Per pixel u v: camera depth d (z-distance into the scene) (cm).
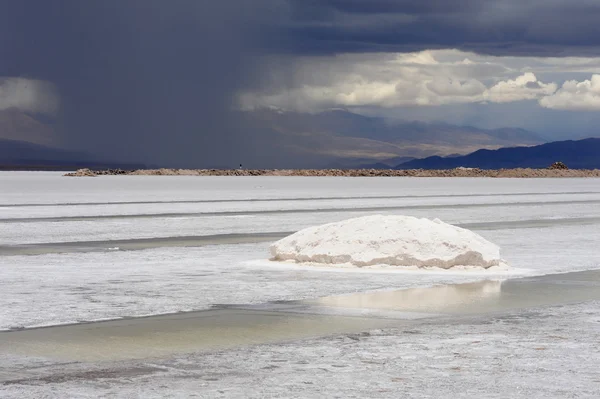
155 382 1059
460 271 2278
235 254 2812
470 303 1720
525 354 1224
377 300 1759
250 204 6247
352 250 2395
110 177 17862
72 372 1116
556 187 11744
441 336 1364
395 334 1381
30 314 1578
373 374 1101
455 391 1012
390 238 2381
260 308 1655
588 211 5616
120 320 1518
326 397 985
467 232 2453
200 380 1070
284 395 995
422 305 1694
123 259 2658
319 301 1745
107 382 1059
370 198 7450
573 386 1036
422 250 2341
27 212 5191
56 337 1359
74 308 1650
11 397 988
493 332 1398
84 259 2658
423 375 1095
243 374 1102
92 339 1342
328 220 4516
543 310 1636
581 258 2697
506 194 8756
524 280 2111
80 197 7425
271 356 1214
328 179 16900
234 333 1391
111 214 5022
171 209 5562
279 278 2133
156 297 1803
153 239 3419
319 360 1187
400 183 13612
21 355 1223
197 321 1507
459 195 8362
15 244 3203
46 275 2220
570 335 1372
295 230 3875
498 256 2377
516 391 1012
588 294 1862
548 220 4675
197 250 2966
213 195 8012
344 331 1409
